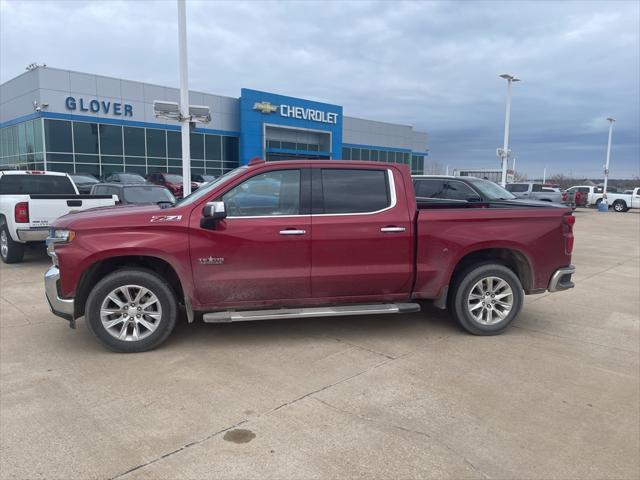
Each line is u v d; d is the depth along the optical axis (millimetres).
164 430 3332
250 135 36188
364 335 5418
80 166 28578
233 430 3338
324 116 40969
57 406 3666
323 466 2938
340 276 5016
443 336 5418
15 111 29547
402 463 2980
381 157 49469
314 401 3781
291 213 4965
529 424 3479
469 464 2984
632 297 7488
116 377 4207
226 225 4801
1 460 2969
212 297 4891
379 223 5055
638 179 74750
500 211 5328
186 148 11688
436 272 5230
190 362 4574
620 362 4711
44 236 9039
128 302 4766
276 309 5062
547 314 6445
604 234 17719
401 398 3854
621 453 3131
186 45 11391
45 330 5465
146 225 4691
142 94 30656
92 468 2898
